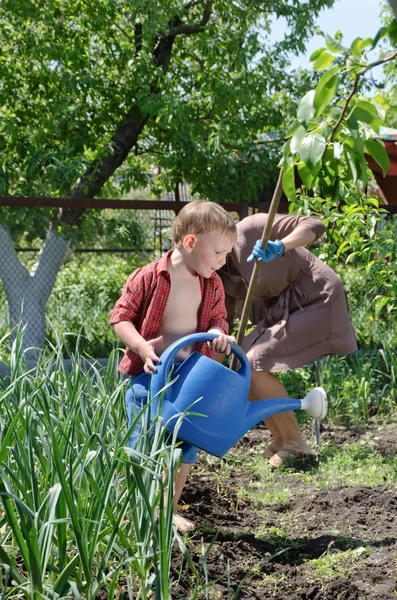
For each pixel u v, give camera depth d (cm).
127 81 937
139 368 296
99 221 606
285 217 403
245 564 280
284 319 413
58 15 938
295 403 287
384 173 233
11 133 871
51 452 249
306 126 207
